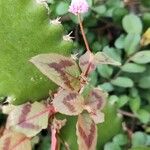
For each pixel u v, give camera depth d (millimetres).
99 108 120
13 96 125
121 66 161
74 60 121
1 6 122
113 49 164
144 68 160
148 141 155
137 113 160
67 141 133
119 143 145
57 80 115
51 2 151
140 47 168
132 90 166
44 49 126
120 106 158
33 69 125
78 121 116
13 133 123
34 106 121
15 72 124
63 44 127
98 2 167
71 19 154
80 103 116
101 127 142
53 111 123
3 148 122
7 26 123
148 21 171
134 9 177
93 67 120
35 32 124
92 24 166
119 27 173
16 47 124
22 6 123
